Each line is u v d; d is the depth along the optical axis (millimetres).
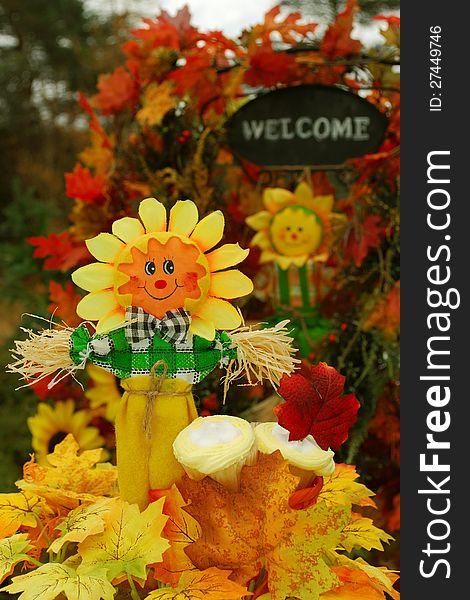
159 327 1099
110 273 1104
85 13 6070
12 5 6113
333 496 1130
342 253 1633
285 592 1030
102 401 1616
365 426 1582
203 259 1103
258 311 1739
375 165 1630
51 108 6160
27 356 1111
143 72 1687
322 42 1640
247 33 1651
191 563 1057
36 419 1597
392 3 2711
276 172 1795
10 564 1041
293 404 1058
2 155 6023
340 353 1611
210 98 1691
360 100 1649
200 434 1056
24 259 2221
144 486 1104
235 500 1046
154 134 1714
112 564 1039
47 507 1146
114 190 1711
